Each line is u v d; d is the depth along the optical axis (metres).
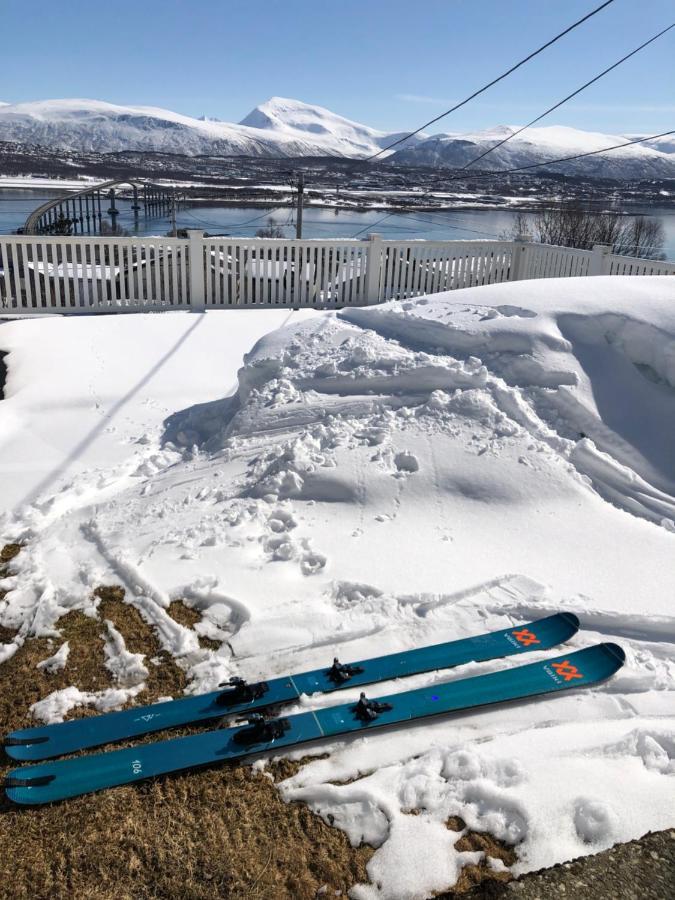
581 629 2.89
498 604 2.99
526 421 4.14
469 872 1.87
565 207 50.56
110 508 3.98
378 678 2.60
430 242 9.95
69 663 2.70
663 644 2.77
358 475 3.85
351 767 2.22
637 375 4.45
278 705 2.49
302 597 3.03
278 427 4.51
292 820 2.04
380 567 3.22
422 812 2.05
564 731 2.35
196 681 2.60
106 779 2.15
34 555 3.46
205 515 3.74
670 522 3.54
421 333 5.11
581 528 3.49
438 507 3.66
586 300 4.91
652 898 1.80
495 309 5.03
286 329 5.83
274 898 1.80
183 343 7.53
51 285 9.28
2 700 2.52
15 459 4.73
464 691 2.52
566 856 1.91
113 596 3.11
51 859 1.90
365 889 1.83
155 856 1.91
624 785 2.12
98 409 5.74
